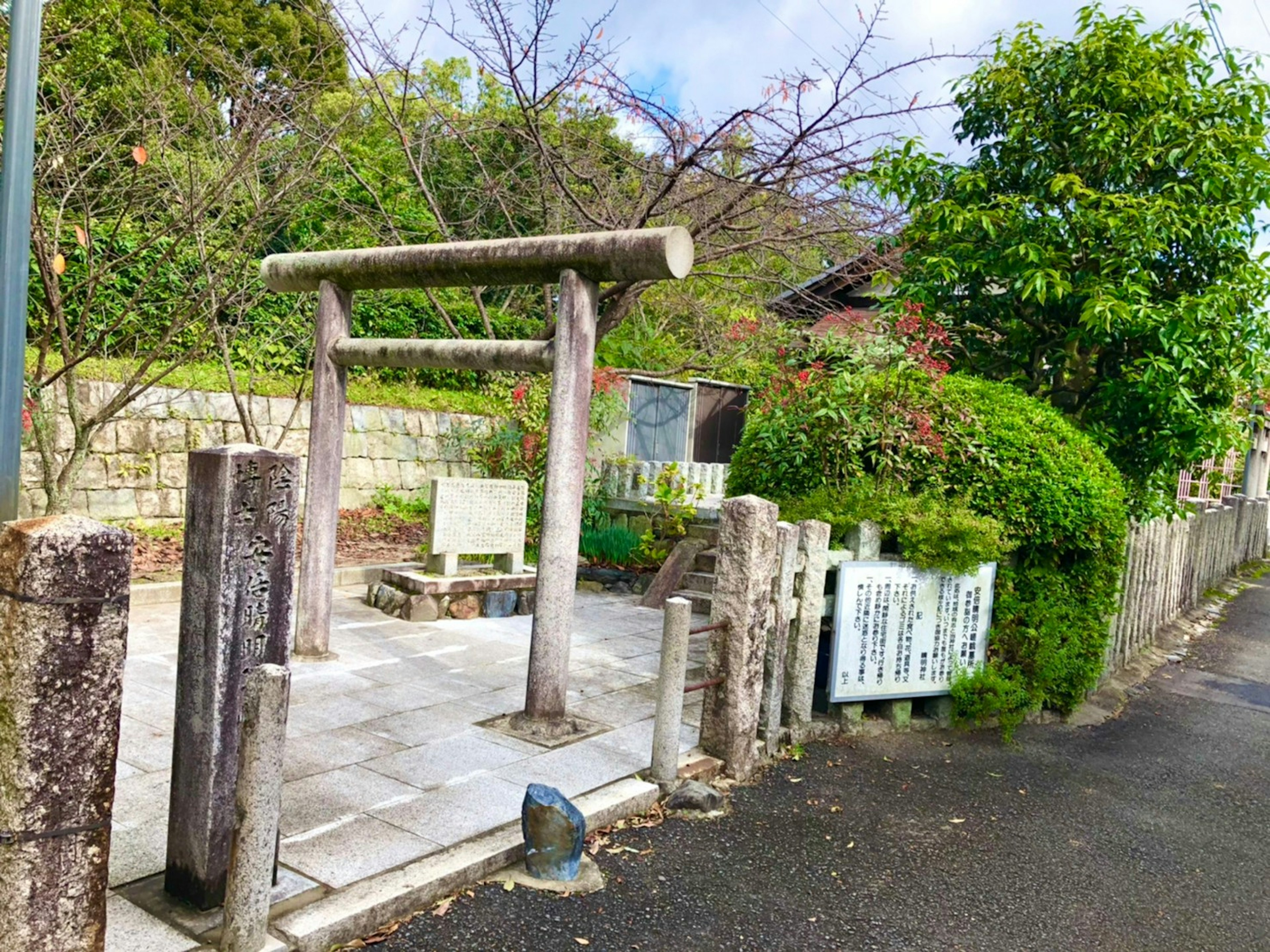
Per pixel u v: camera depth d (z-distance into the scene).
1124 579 7.52
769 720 5.02
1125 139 7.49
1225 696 7.54
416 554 9.59
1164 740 6.19
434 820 3.69
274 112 7.29
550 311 8.41
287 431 8.94
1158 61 7.57
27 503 8.44
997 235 7.72
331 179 9.95
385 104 8.49
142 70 7.15
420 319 12.39
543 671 4.84
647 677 6.13
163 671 5.42
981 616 5.93
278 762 2.68
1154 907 3.80
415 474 11.88
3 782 2.10
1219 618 11.02
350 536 10.15
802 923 3.39
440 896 3.24
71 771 2.16
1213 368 7.34
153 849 3.27
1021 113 7.91
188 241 8.26
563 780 4.22
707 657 4.88
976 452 6.07
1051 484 5.92
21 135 3.76
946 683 5.87
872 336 7.31
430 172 10.31
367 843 3.44
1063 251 7.59
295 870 3.19
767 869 3.78
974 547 5.57
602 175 8.96
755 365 10.16
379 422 11.56
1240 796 5.25
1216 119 7.58
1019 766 5.41
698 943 3.18
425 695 5.39
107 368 9.19
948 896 3.72
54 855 2.15
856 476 6.39
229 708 2.83
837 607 5.44
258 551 2.86
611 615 8.10
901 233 8.56
